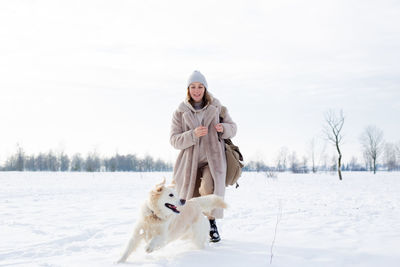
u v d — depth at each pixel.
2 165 64.12
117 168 75.69
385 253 4.01
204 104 5.08
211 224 4.81
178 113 5.07
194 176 4.80
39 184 19.62
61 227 6.55
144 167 77.75
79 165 72.38
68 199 12.19
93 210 9.22
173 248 4.52
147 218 3.97
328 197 12.92
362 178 33.12
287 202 11.08
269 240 4.85
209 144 4.87
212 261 3.75
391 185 21.14
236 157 5.09
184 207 4.35
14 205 10.25
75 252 4.49
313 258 3.89
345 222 6.60
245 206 9.89
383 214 7.86
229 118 5.26
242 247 4.41
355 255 3.96
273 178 30.08
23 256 4.33
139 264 3.68
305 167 60.22
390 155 76.00
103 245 4.89
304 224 6.38
